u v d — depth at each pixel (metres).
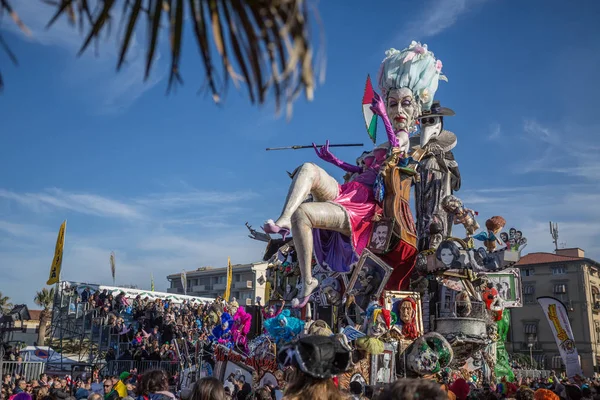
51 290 63.75
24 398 9.54
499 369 24.77
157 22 2.28
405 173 19.48
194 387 4.88
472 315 20.14
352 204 18.27
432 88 22.28
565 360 22.30
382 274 18.05
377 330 15.98
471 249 19.72
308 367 3.70
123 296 35.00
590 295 76.75
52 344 36.53
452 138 24.27
